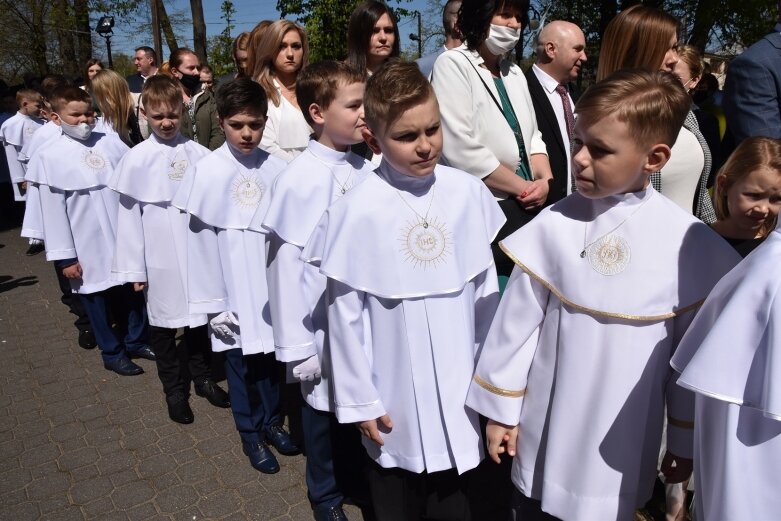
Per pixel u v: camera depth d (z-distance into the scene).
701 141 2.71
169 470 3.01
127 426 3.44
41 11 22.33
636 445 1.59
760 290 1.18
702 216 2.83
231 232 2.93
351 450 2.57
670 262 1.53
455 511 2.08
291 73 3.68
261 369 3.01
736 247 2.19
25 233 4.17
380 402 1.89
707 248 1.55
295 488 2.85
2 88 10.05
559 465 1.64
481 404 1.77
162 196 3.43
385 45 3.41
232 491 2.84
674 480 1.69
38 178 3.92
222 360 4.38
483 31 2.75
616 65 2.55
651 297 1.52
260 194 3.02
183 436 3.32
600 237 1.56
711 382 1.19
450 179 2.01
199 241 2.93
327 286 1.93
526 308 1.67
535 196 2.74
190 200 2.88
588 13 15.38
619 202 1.56
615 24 2.54
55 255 3.95
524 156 2.93
